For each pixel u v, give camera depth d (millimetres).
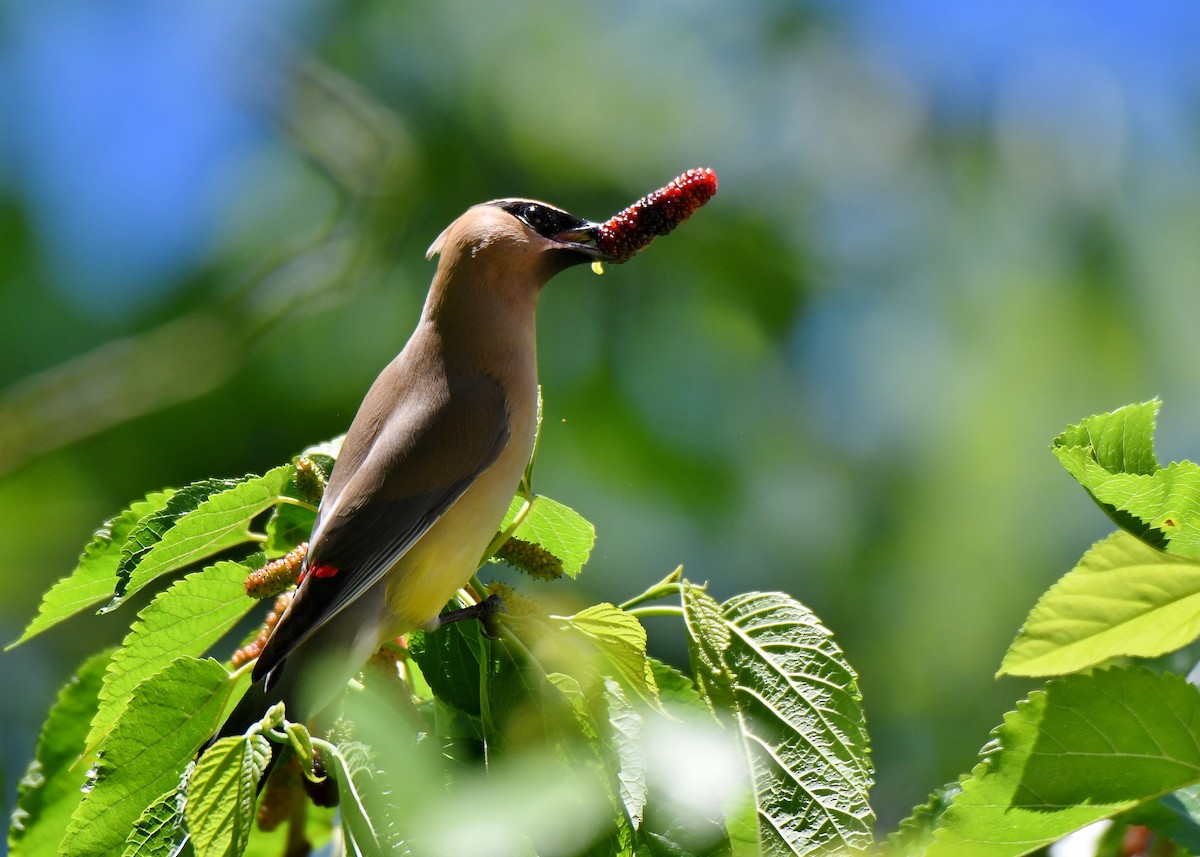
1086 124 13594
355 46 13102
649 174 12727
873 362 13062
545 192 12758
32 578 12398
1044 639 5199
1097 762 4625
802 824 5223
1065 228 13367
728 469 12102
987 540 12641
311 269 12727
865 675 12367
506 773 5133
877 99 13469
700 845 5090
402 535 6180
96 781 5191
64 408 12367
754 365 12594
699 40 13117
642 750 5207
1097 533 12664
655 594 5707
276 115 13078
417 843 4676
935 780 12078
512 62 12773
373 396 6930
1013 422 12953
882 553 12555
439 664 5633
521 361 7020
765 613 5578
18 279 12703
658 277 12438
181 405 12539
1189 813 4816
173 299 13078
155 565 5660
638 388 12094
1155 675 4605
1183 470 4625
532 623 5512
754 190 12961
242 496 5633
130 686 5691
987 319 13227
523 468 6785
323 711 5789
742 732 5383
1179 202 13469
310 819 6684
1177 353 13156
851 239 13289
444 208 12734
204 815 4707
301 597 5715
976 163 13508
